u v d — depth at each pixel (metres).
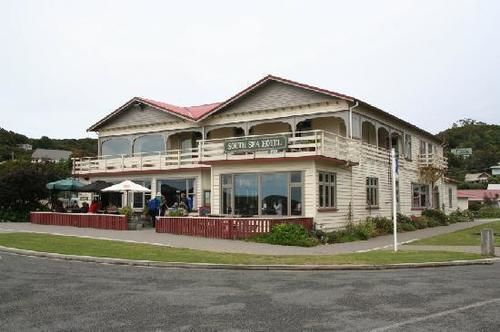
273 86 26.78
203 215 24.56
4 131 116.94
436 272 12.18
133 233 21.69
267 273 11.88
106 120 34.03
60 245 16.58
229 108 28.23
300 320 7.14
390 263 13.15
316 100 25.31
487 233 15.38
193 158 29.77
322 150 22.02
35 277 11.07
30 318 7.26
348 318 7.26
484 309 7.88
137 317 7.32
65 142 129.25
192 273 11.80
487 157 102.75
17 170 33.00
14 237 18.92
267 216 23.11
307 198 22.23
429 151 39.38
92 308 7.93
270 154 23.09
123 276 11.27
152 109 32.19
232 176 24.56
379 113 28.23
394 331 6.54
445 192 42.03
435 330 6.59
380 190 28.91
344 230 23.23
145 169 30.77
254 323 6.96
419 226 30.34
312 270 12.50
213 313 7.58
